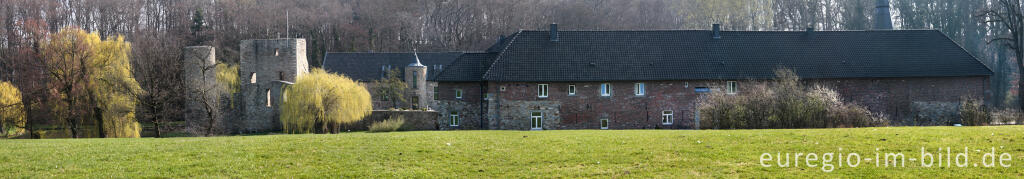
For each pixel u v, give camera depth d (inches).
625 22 4598.9
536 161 807.1
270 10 4158.5
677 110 1900.8
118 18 3786.9
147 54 2576.3
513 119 1882.4
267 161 809.5
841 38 2042.3
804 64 1955.0
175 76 2422.5
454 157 831.1
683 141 921.5
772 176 714.2
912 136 904.9
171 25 4001.0
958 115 1962.4
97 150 887.7
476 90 2006.6
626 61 1931.6
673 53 1963.6
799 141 897.5
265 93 2434.8
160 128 2274.9
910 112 1956.2
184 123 2472.9
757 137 940.0
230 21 4040.4
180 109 2477.9
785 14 4126.5
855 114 1581.0
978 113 1769.2
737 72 1918.1
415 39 4387.3
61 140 1080.8
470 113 2007.9
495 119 1899.6
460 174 746.2
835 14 4035.4
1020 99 2491.4
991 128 999.0
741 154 821.9
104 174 740.0
